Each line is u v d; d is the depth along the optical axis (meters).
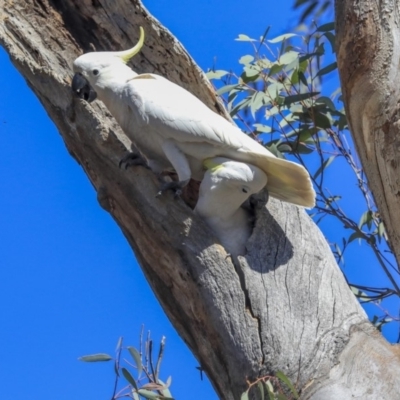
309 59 12.44
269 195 9.86
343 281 9.59
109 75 9.91
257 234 9.66
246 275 9.26
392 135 8.48
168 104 9.36
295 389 8.30
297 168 9.18
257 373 8.66
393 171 8.49
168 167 10.03
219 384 9.21
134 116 9.57
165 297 9.92
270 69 12.30
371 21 8.67
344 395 8.19
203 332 9.39
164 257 9.65
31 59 10.84
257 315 8.99
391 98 8.53
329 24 11.96
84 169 10.76
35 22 11.11
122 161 9.91
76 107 10.27
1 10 11.12
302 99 12.04
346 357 8.55
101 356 8.89
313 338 8.75
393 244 8.80
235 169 9.28
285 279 9.30
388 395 8.15
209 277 9.28
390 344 8.85
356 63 8.68
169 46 10.59
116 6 10.88
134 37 10.88
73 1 11.11
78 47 11.12
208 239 9.47
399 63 8.57
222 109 10.70
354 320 9.02
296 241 9.73
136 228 9.93
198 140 9.25
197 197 10.52
